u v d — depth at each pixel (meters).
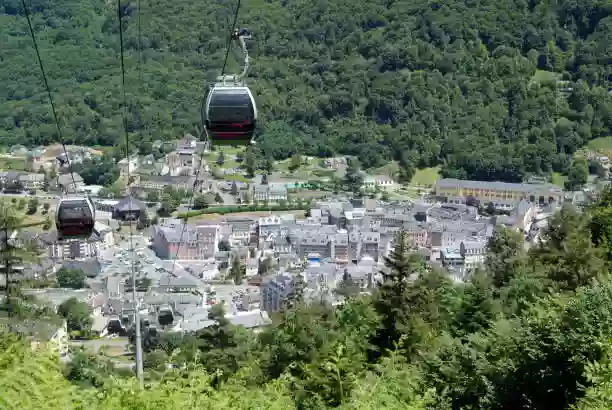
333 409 38.28
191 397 29.69
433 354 53.53
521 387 47.03
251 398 33.84
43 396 26.72
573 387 44.94
